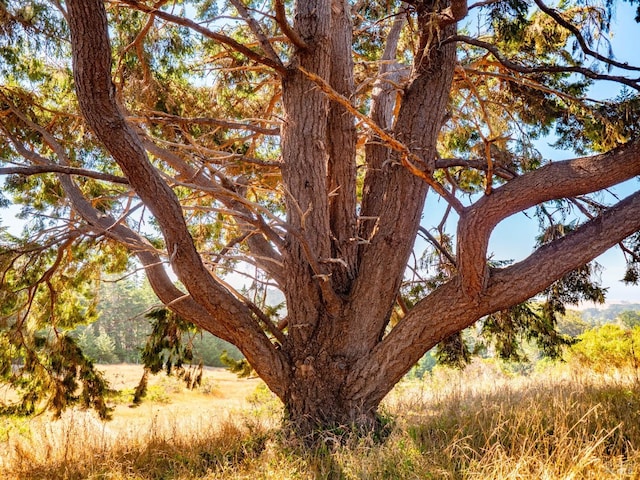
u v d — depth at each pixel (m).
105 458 5.21
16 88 6.86
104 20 3.62
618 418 5.02
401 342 5.10
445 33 5.53
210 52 8.06
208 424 6.29
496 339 8.17
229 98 7.81
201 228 8.86
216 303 5.09
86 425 6.42
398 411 6.10
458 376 10.16
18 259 7.30
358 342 5.38
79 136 7.38
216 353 25.34
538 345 7.98
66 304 8.50
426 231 7.36
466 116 7.91
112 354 29.00
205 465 4.88
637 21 4.92
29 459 5.48
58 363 7.45
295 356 5.49
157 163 8.17
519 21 5.21
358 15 7.72
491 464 3.81
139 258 5.75
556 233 6.36
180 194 8.77
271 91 8.64
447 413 5.69
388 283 5.46
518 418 4.82
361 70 8.11
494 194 4.61
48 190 7.69
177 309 5.69
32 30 6.32
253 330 5.34
